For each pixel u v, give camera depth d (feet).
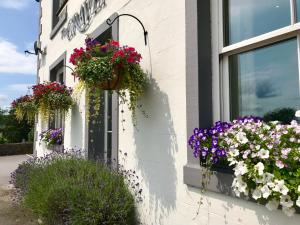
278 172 5.68
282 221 6.25
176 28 9.82
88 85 10.52
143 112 11.19
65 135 20.51
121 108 12.84
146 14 11.45
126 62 10.26
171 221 9.62
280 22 7.25
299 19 6.86
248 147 6.32
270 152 5.90
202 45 8.70
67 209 11.23
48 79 26.81
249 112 7.97
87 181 12.45
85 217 10.84
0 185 23.25
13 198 17.92
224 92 8.52
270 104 7.48
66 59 21.40
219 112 8.55
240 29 8.23
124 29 13.01
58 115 22.06
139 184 11.40
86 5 17.54
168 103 9.99
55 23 26.27
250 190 6.36
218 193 7.76
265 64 7.64
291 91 7.04
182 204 9.14
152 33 11.02
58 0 26.45
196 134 7.73
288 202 5.46
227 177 7.35
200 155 7.82
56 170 14.48
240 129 6.54
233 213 7.34
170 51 10.05
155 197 10.44
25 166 19.21
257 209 6.75
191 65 8.81
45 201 12.03
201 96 8.53
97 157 15.05
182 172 9.21
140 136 11.44
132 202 11.64
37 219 13.93
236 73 8.37
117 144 13.00
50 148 23.31
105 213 11.06
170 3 10.16
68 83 20.57
